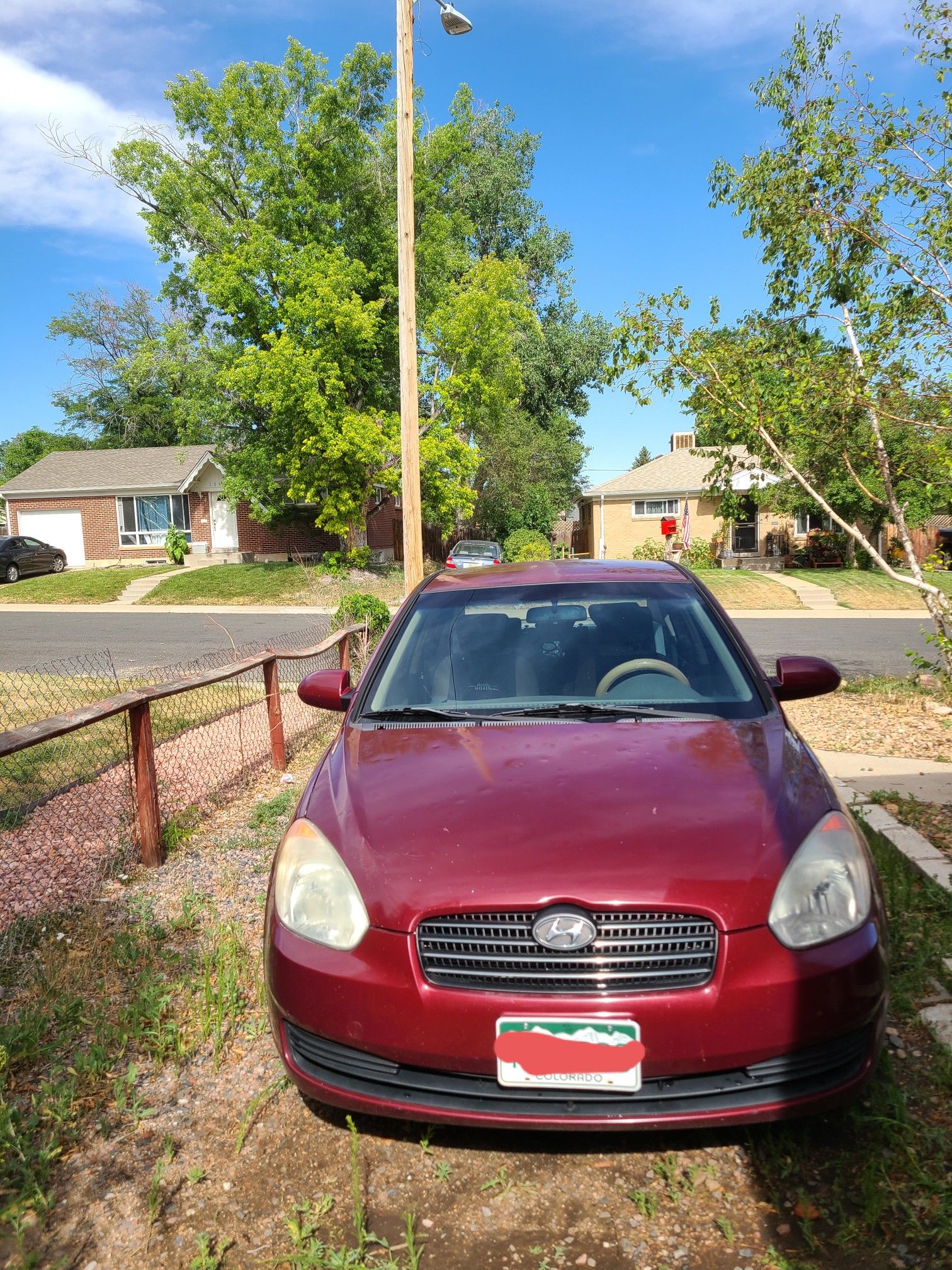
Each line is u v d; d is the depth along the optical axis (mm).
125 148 25562
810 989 2254
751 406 8602
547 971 2285
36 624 20203
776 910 2305
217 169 26266
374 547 37156
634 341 8719
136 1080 2955
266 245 24594
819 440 8703
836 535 31781
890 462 8742
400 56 11125
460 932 2334
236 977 3494
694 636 3639
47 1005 3391
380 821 2646
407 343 11328
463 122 27484
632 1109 2256
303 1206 2338
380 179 26844
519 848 2436
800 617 20406
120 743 7805
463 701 3449
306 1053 2473
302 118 26141
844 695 9672
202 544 33406
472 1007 2264
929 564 8664
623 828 2480
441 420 27531
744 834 2459
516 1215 2309
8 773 6793
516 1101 2295
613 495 35656
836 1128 2582
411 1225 2207
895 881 4129
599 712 3268
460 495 26531
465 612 3914
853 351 8297
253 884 4621
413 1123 2674
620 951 2283
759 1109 2258
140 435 53031
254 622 19906
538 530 38812
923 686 9898
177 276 27828
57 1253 2230
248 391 24625
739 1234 2223
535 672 3529
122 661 14062
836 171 7848
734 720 3168
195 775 6723
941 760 6586
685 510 33469
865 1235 2184
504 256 42281
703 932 2279
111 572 29812
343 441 24156
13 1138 2572
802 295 8430
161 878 4754
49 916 4250
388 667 3695
